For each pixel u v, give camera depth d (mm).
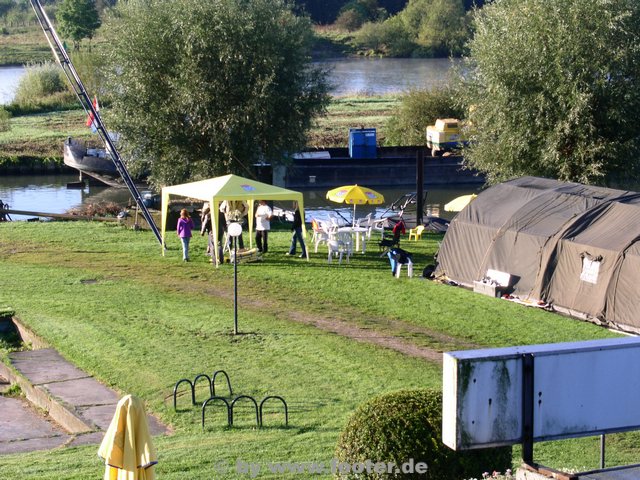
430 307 40281
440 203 86062
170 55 62969
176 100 61969
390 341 34312
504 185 48719
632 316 38031
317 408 25672
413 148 96500
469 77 64875
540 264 42312
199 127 62406
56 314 37219
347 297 41656
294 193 48000
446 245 46938
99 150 88938
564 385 12227
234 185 46844
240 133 61969
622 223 41250
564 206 44406
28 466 20375
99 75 117938
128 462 15320
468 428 11867
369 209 82250
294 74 63875
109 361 30891
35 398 28562
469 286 45094
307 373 29484
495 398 11945
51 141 102688
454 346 33969
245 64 61438
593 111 57125
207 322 36312
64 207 79125
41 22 65250
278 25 63375
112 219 61594
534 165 59500
